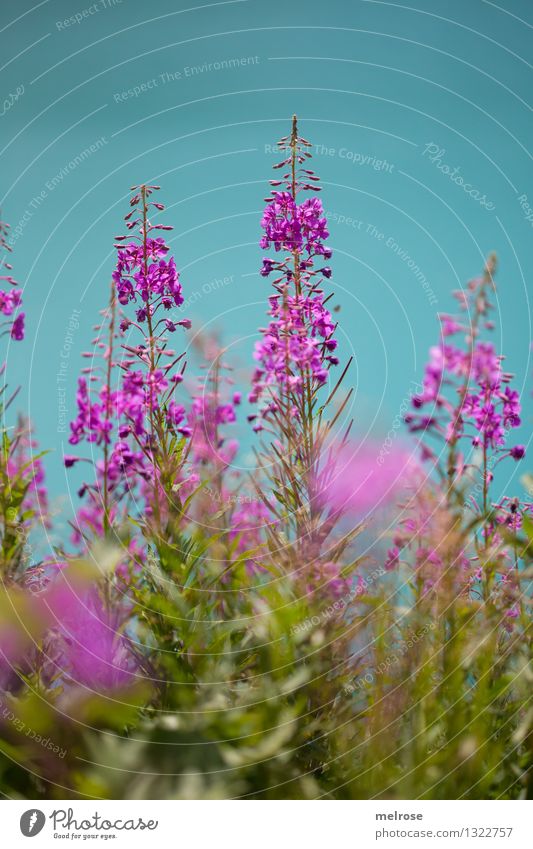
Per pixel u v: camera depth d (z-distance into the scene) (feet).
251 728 12.23
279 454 15.07
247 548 16.21
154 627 14.02
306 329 15.66
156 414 15.24
